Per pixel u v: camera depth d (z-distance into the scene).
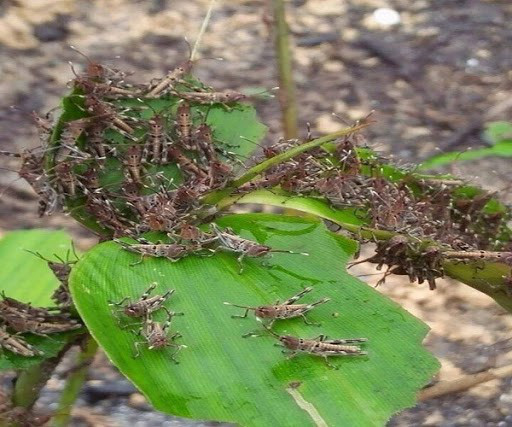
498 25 0.89
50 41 0.83
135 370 0.30
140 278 0.33
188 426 0.51
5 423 0.36
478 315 0.59
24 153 0.37
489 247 0.40
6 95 0.74
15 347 0.34
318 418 0.30
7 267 0.44
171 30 0.86
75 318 0.35
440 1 0.94
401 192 0.38
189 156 0.38
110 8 0.90
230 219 0.35
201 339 0.31
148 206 0.36
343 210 0.36
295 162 0.37
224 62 0.81
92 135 0.37
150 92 0.39
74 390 0.39
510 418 0.52
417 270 0.35
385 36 0.87
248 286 0.33
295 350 0.31
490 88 0.79
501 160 0.68
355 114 0.75
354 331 0.32
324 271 0.34
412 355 0.32
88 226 0.36
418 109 0.76
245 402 0.30
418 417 0.52
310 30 0.88
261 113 0.73
